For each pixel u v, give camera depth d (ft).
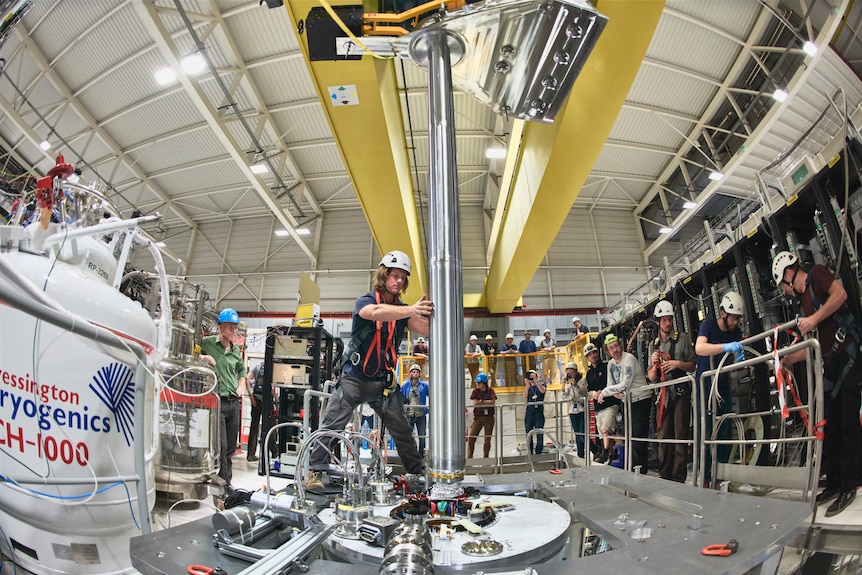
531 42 6.32
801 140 12.76
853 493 8.48
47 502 5.26
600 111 15.90
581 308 49.01
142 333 6.26
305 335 22.41
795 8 26.12
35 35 29.73
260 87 35.35
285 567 3.57
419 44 6.46
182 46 31.01
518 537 4.57
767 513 4.54
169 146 40.81
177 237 54.95
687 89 34.32
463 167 46.21
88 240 6.36
